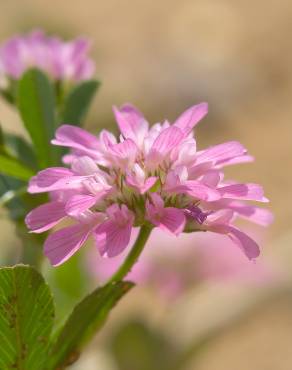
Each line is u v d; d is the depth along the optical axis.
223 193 0.11
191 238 0.18
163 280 0.18
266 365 0.27
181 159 0.12
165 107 0.35
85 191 0.12
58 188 0.11
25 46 0.15
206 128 0.36
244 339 0.27
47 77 0.14
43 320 0.12
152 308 0.25
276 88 0.39
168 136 0.11
